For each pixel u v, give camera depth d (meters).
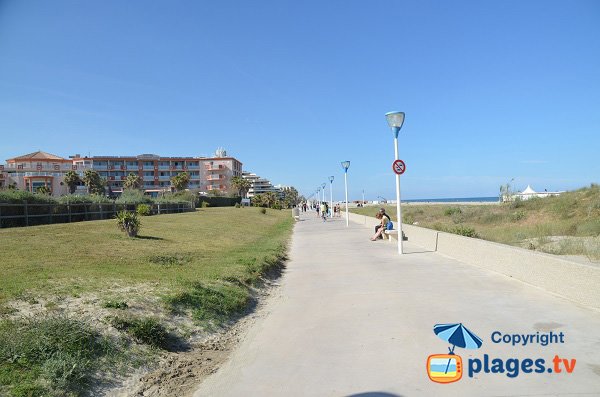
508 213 38.22
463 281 9.99
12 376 4.35
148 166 111.25
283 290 10.70
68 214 26.25
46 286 7.54
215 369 5.67
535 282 9.15
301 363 5.56
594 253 13.11
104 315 6.18
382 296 8.91
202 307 7.71
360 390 4.62
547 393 4.34
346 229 30.86
